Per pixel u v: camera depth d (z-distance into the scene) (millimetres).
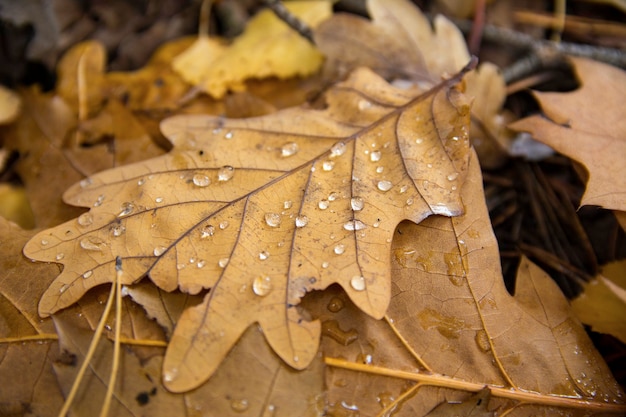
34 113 233
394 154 200
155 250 187
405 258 194
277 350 177
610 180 204
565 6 276
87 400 177
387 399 182
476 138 234
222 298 181
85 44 250
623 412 185
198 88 242
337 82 216
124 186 198
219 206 192
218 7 270
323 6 263
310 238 187
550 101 217
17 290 188
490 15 272
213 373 177
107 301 188
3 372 180
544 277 199
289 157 199
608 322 202
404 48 239
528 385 186
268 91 244
